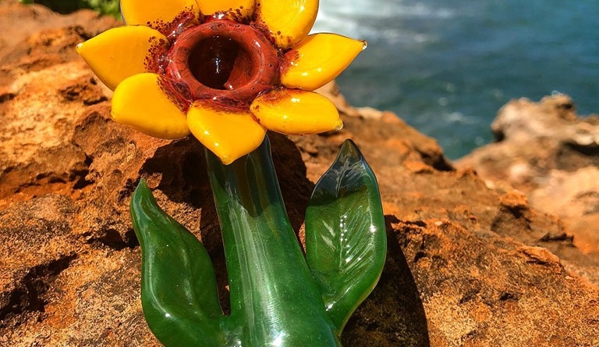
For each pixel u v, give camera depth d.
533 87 0.99
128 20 0.18
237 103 0.17
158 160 0.21
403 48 1.11
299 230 0.21
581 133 0.57
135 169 0.21
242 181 0.17
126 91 0.16
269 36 0.18
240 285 0.17
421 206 0.27
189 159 0.21
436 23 1.19
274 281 0.16
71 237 0.21
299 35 0.18
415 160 0.35
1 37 0.30
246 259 0.17
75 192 0.23
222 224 0.18
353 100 0.97
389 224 0.21
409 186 0.31
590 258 0.26
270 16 0.18
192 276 0.17
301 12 0.18
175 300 0.16
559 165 0.57
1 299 0.19
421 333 0.20
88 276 0.20
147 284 0.16
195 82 0.17
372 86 1.00
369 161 0.33
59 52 0.28
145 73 0.17
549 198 0.43
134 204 0.17
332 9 1.23
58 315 0.19
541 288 0.21
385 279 0.20
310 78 0.17
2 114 0.25
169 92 0.17
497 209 0.27
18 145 0.24
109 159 0.22
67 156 0.24
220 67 0.18
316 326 0.16
